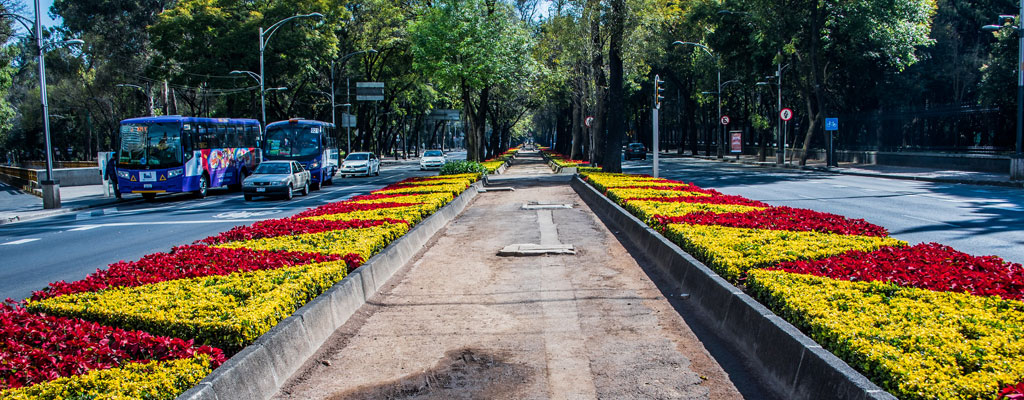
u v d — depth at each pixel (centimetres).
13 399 391
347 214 1391
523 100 6288
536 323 722
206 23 4725
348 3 5459
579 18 3553
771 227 1041
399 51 5831
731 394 513
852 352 443
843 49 4138
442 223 1608
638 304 795
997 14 4631
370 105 6994
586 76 4169
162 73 5075
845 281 626
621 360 596
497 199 2352
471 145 4247
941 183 2688
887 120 3981
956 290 596
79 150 8719
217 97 6047
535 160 7019
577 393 521
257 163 3666
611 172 2892
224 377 457
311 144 3391
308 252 890
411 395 527
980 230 1268
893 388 396
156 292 662
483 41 3869
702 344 637
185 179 2850
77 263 1201
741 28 4522
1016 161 2542
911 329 466
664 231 1099
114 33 6081
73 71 6419
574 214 1795
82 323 546
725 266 750
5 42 3981
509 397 517
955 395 363
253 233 1125
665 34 5112
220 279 714
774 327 549
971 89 5194
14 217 2111
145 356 485
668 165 4919
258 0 5006
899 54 4184
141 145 2830
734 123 7619
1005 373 384
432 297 858
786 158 5731
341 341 674
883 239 896
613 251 1180
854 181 2856
